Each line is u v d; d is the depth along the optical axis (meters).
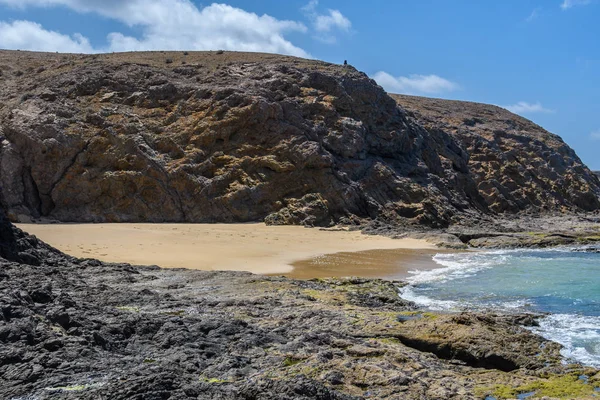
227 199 42.94
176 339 11.01
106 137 43.31
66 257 20.52
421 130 59.97
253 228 39.84
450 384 9.77
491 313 15.81
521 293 20.41
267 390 8.30
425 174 53.53
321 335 11.77
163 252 27.83
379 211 45.88
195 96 48.56
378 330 12.91
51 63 59.00
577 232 43.25
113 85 48.78
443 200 50.53
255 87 50.19
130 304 14.24
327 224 43.47
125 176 41.88
